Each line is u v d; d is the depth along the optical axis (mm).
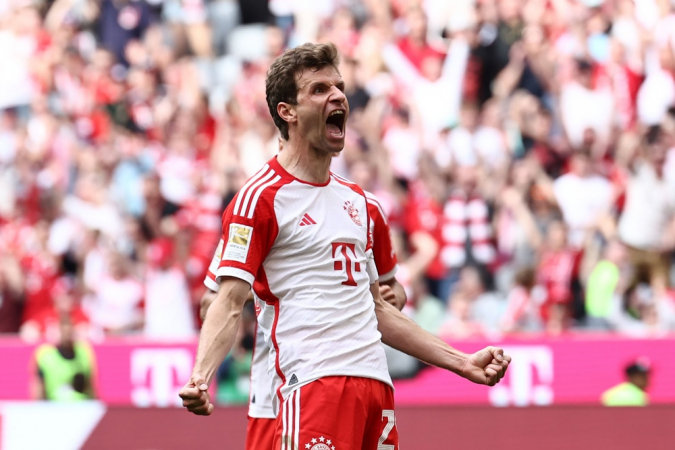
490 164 35719
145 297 32969
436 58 39188
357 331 11250
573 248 33312
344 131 11531
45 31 41906
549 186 35250
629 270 33281
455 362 11797
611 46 39469
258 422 14750
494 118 36969
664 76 39031
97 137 39219
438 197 34375
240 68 40656
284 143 11789
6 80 40594
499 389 26469
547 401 26406
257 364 14883
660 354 26469
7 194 36875
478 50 39750
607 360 26516
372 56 39219
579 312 32594
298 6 42156
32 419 21766
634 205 34938
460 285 31703
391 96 38531
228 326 11000
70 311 31797
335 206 11594
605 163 36438
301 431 10883
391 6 41219
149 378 26844
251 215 11219
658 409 21703
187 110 38500
